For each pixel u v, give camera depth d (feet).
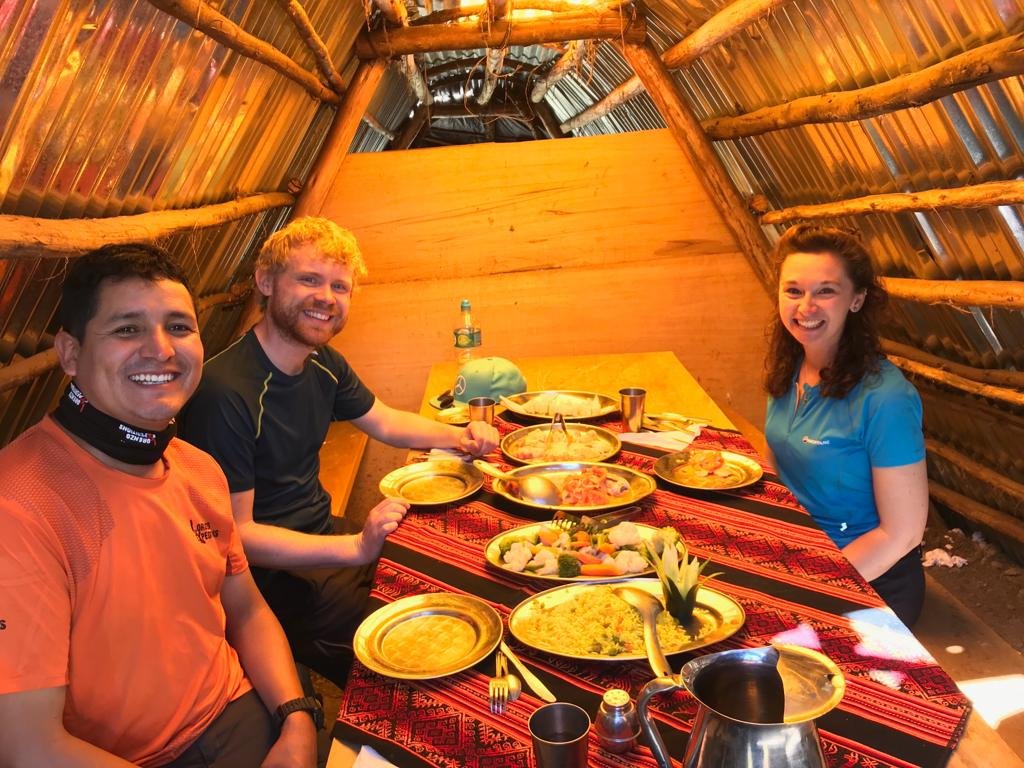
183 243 11.12
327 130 15.66
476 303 16.12
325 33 12.97
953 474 13.32
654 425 10.02
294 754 5.75
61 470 5.16
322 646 8.39
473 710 4.71
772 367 8.75
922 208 10.20
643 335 16.25
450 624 5.64
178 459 6.00
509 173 15.70
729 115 15.02
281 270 8.00
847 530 8.08
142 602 5.31
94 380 5.27
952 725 4.42
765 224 15.75
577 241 15.94
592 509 7.40
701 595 5.80
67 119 7.44
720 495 7.83
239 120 11.09
